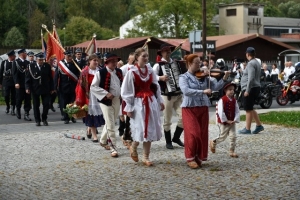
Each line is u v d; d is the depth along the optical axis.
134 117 9.60
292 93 23.69
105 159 10.49
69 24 65.50
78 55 16.17
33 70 15.89
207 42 24.92
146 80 9.65
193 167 9.44
